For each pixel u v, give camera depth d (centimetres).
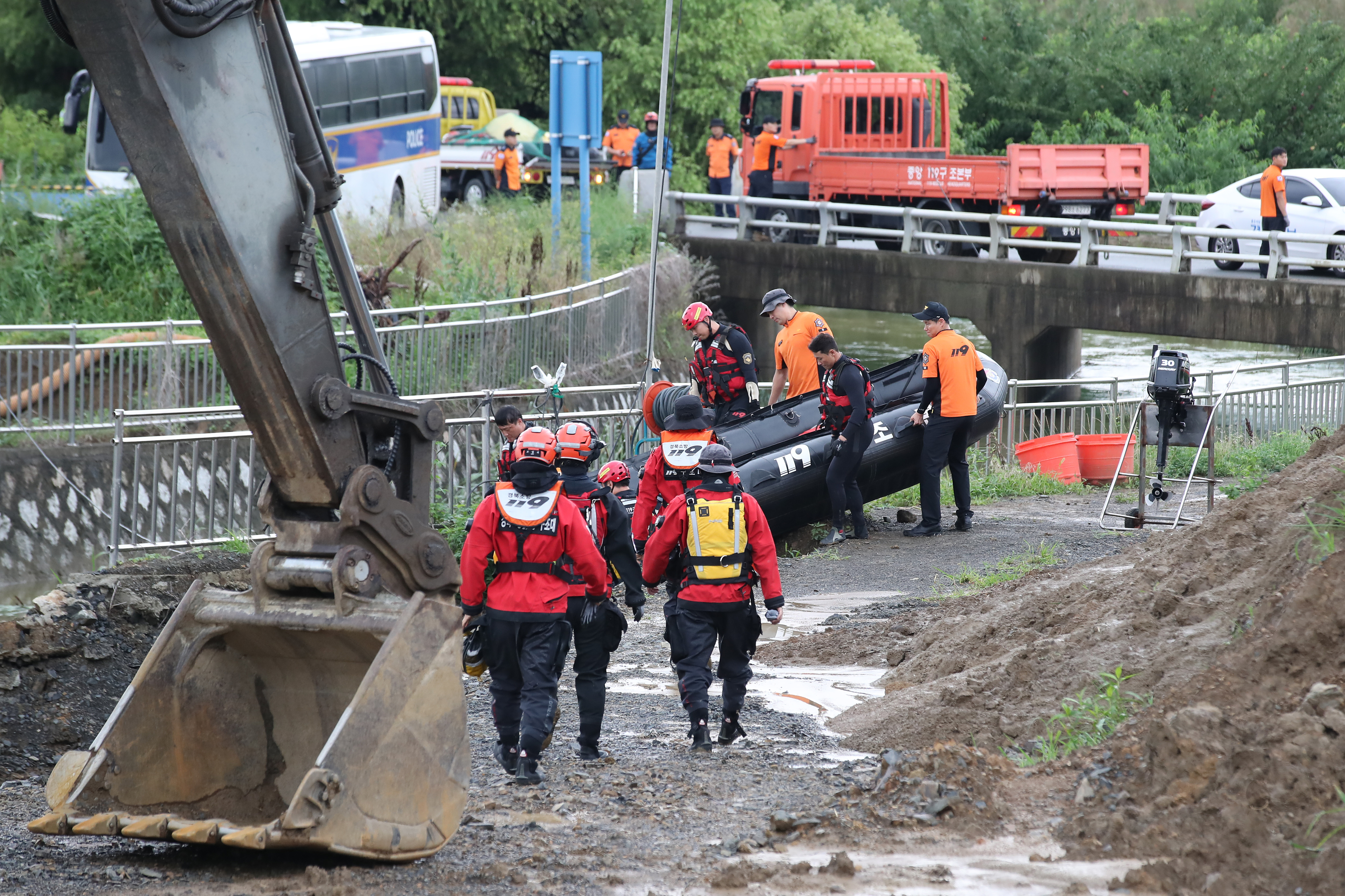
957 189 7575
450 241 6812
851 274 7856
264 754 1623
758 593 3347
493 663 1891
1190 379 3828
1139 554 2725
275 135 1458
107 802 1515
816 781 1838
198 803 1577
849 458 3794
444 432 1642
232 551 3581
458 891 1381
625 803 1750
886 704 2202
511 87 13950
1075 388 7656
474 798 1800
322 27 8312
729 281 8431
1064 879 1325
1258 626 1764
